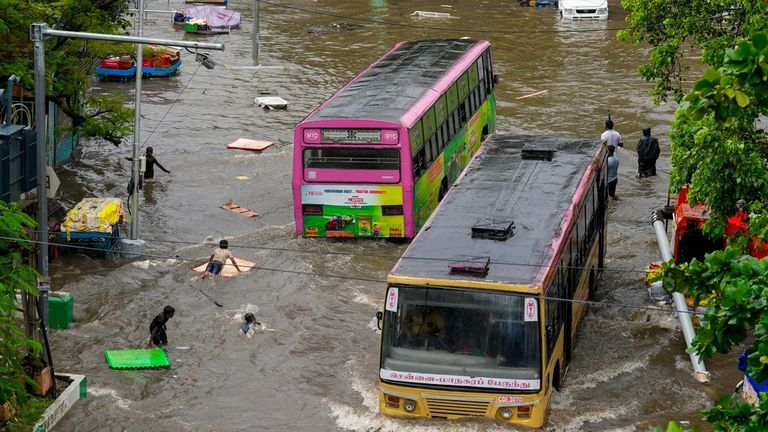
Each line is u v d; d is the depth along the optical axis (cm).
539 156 3030
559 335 2403
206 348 2736
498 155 3069
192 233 3659
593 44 7150
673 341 2773
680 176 2373
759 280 1094
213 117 5309
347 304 3011
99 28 3797
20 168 2533
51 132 4284
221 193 4125
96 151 4678
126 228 3691
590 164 2978
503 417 2194
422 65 4088
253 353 2706
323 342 2766
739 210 2423
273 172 4425
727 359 2636
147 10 8325
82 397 2427
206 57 2630
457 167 4012
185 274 3228
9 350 2112
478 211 2614
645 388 2495
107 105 4012
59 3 3509
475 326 2195
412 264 2300
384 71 4003
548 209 2627
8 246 2241
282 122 5241
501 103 5553
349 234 3475
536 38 7350
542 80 6094
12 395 2136
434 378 2203
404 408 2244
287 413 2392
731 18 2864
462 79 4091
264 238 3559
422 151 3512
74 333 2792
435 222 2555
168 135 4962
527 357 2172
